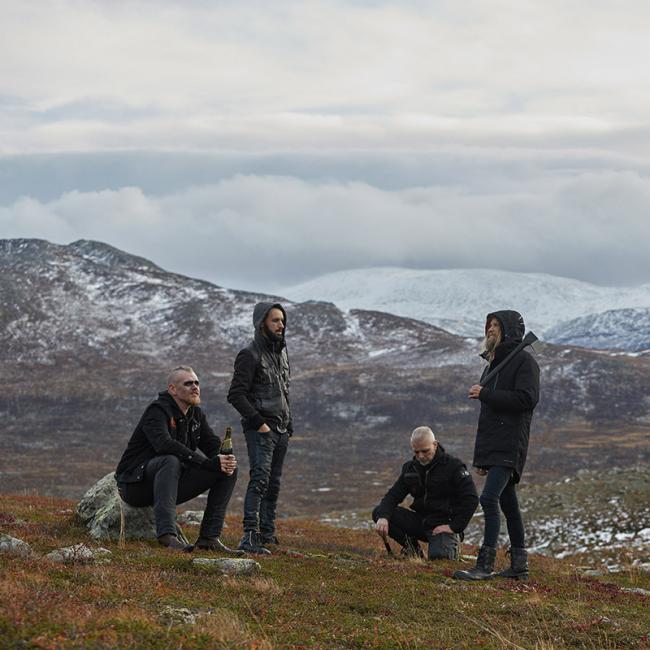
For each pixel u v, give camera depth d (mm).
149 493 11555
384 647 7320
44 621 6457
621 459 152750
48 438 195375
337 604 8734
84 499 12477
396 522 13414
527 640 8062
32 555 9125
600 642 8156
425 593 9672
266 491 12648
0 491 92688
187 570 9492
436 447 13273
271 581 9086
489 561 11203
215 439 11820
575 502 31938
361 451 184750
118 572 8734
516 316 11250
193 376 11422
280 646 6898
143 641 6355
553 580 12297
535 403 10961
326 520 42344
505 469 11070
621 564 19344
